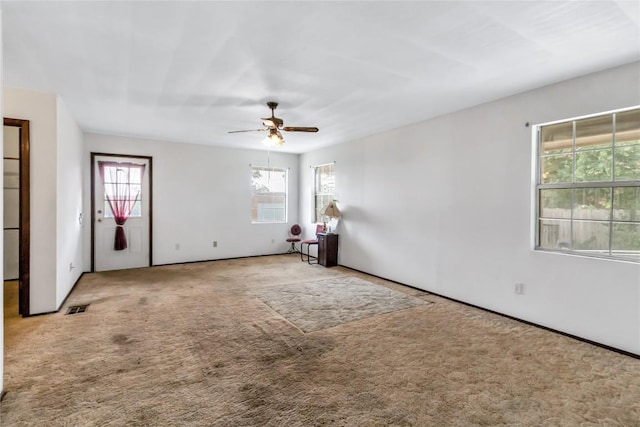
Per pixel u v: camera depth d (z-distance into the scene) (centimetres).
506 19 208
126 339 287
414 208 466
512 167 350
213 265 616
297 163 762
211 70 288
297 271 571
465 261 398
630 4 191
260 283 487
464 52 253
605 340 282
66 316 342
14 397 203
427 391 213
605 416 190
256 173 719
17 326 313
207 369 238
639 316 264
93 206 548
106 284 471
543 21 210
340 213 612
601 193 297
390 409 195
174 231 621
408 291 451
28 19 209
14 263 512
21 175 335
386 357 259
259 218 723
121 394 207
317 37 231
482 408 196
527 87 327
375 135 536
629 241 280
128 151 573
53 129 348
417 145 462
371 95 353
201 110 408
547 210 333
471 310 374
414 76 300
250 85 325
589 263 292
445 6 194
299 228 718
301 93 346
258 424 181
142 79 309
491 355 264
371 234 546
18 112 331
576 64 274
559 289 312
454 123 411
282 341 287
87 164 541
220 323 327
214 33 226
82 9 198
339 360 254
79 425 179
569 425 183
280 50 251
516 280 347
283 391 212
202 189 648
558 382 225
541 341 291
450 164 416
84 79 309
